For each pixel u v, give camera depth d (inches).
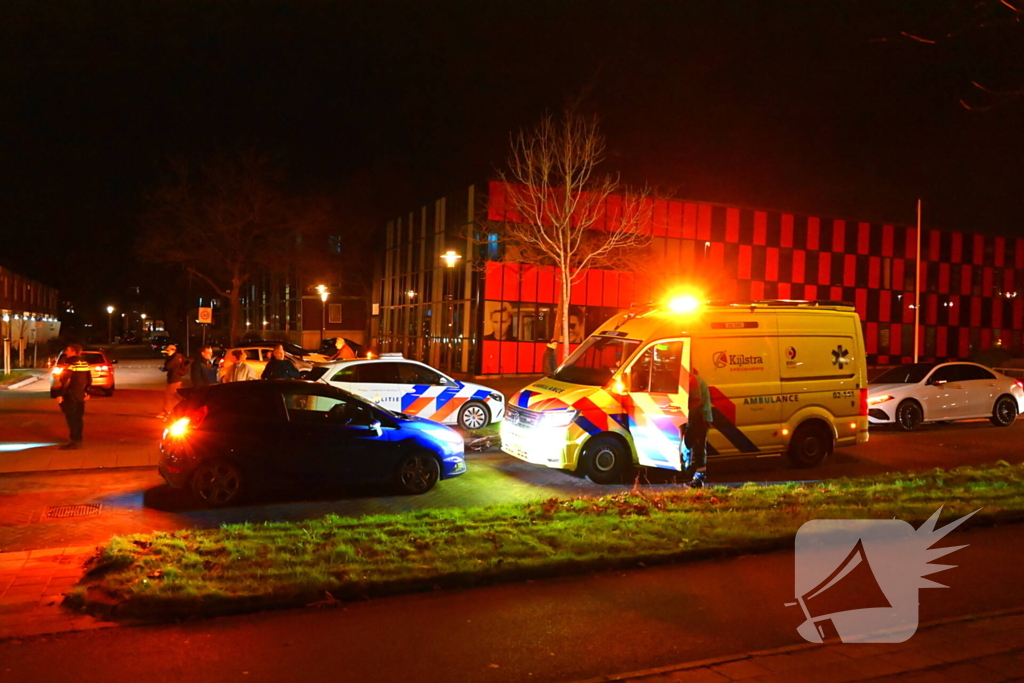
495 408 620.4
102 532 312.8
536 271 1176.8
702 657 177.0
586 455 420.5
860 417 473.7
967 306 1620.3
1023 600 211.9
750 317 445.4
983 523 289.9
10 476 418.6
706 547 255.3
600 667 171.9
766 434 444.5
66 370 491.5
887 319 1521.9
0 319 1519.4
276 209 1620.3
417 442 394.9
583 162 836.6
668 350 426.6
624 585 227.0
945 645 181.0
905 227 1539.1
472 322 1191.6
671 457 414.3
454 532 281.4
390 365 593.6
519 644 184.7
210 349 577.3
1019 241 1676.9
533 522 296.8
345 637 189.0
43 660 176.7
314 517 342.0
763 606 209.2
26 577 240.5
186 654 179.6
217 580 222.5
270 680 165.9
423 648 182.4
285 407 378.6
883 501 327.6
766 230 1381.6
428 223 1427.2
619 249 1077.8
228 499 362.9
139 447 509.0
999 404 647.1
